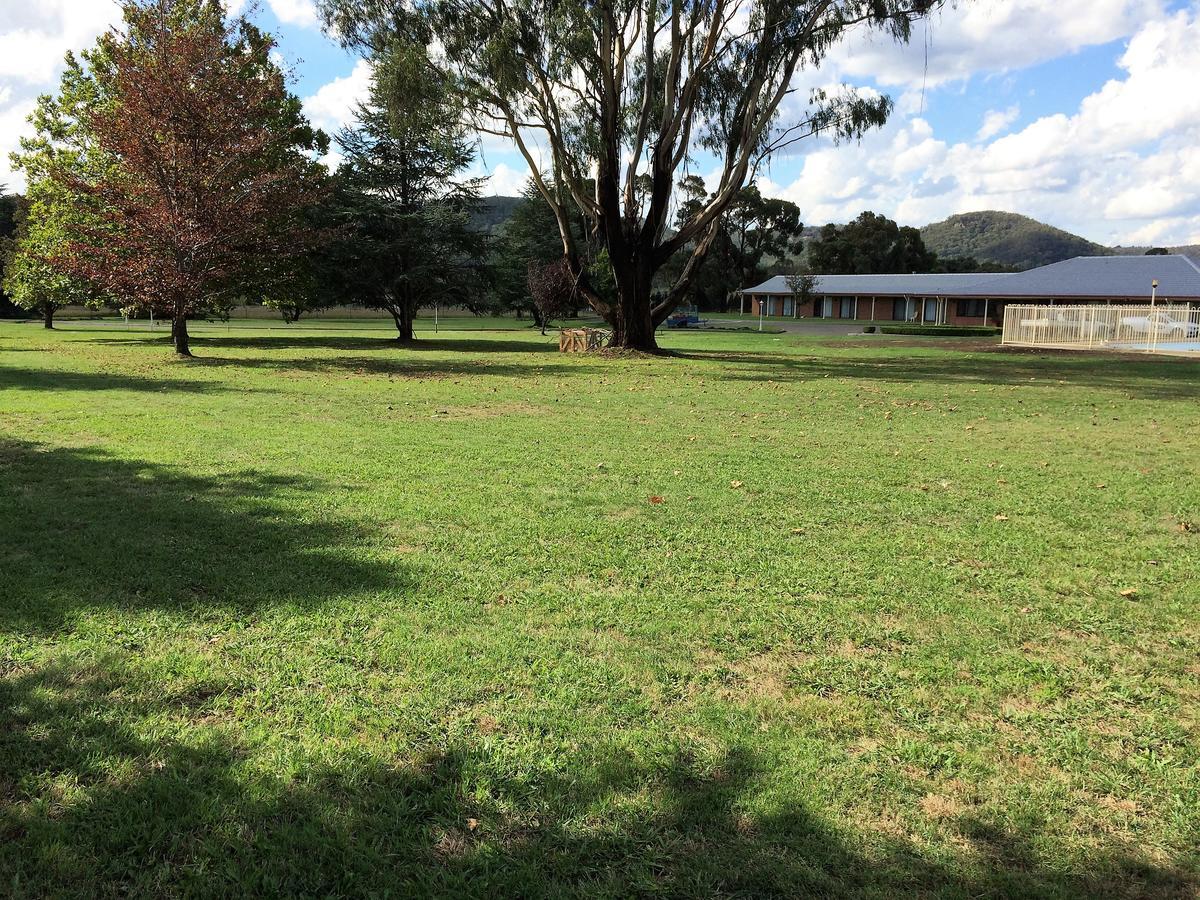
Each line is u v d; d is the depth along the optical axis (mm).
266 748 2795
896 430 11055
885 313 78812
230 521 5656
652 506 6418
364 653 3561
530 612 4090
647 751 2820
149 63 21172
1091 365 25062
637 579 4625
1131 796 2631
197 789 2557
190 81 21219
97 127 21219
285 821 2420
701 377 19531
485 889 2152
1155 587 4629
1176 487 7391
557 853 2303
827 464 8406
